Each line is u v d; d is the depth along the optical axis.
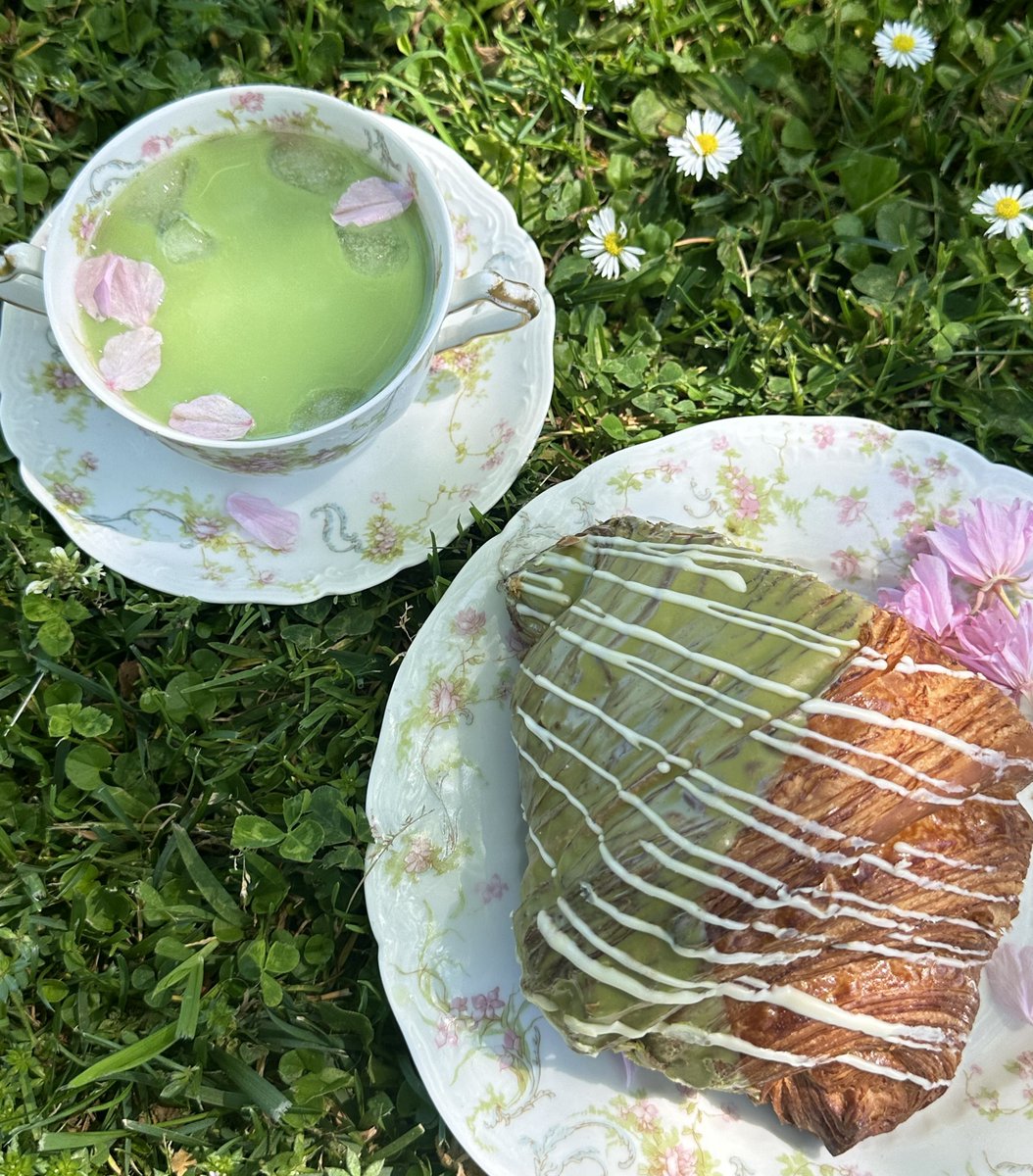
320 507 0.29
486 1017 0.26
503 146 0.36
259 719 0.31
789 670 0.23
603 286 0.35
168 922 0.30
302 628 0.32
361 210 0.26
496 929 0.27
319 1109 0.28
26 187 0.34
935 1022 0.23
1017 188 0.34
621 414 0.35
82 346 0.25
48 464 0.28
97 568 0.30
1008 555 0.28
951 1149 0.26
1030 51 0.36
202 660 0.31
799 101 0.37
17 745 0.30
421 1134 0.28
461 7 0.37
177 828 0.29
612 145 0.36
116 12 0.35
